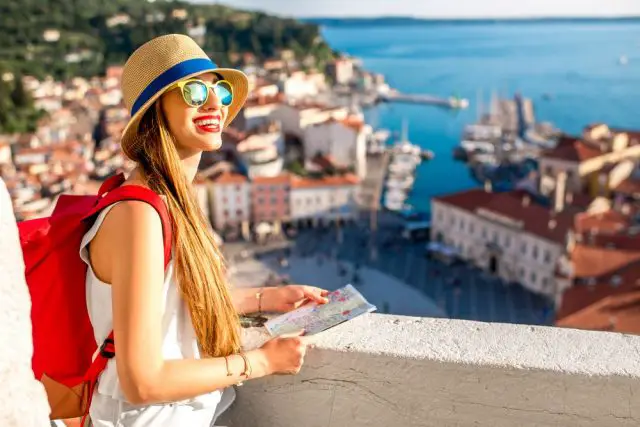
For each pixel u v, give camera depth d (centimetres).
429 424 330
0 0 19788
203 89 279
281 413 347
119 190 264
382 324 350
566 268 5103
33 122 11562
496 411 321
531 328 346
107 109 12444
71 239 268
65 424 313
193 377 273
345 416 339
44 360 271
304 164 9938
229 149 9419
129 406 281
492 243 6494
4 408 204
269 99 11244
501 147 12238
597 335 339
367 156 11581
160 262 260
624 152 8838
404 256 7125
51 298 267
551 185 7700
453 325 349
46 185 7606
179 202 279
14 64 16075
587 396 311
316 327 345
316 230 8125
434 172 11519
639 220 6925
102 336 271
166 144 279
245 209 8112
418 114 18125
